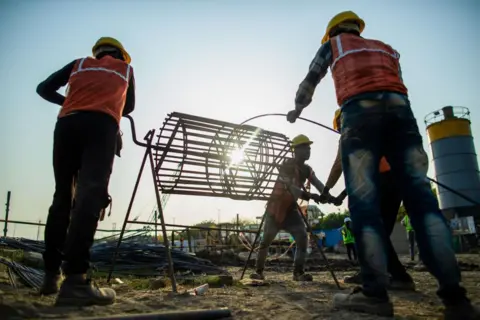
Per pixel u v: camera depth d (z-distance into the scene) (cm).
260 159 466
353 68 238
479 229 1997
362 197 220
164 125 404
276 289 388
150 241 1055
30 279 366
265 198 486
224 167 438
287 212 514
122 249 808
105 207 260
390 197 386
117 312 215
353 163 225
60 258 275
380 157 230
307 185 505
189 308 240
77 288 231
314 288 403
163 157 407
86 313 205
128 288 394
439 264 194
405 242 2561
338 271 900
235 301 280
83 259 238
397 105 227
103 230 854
